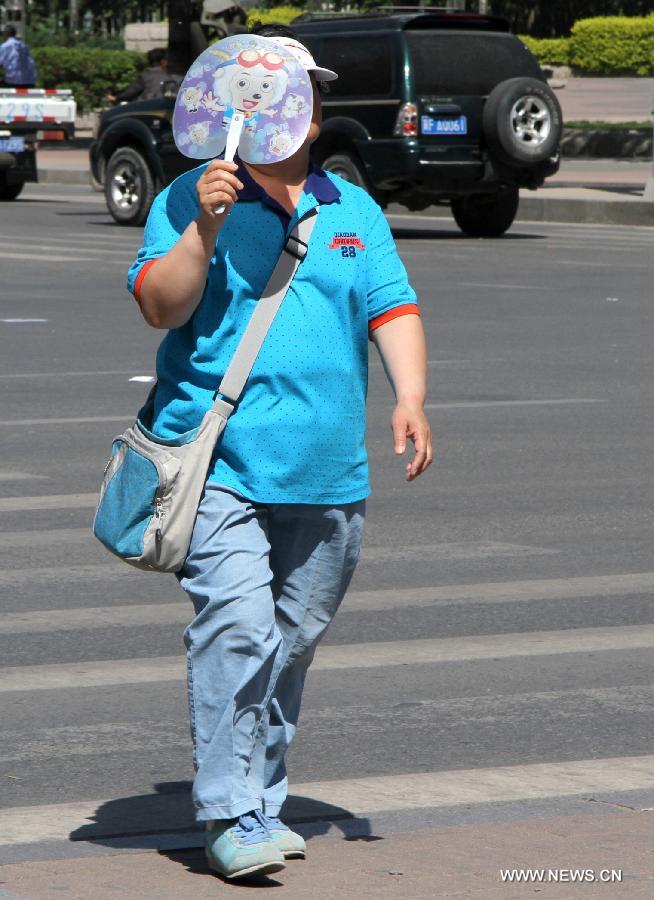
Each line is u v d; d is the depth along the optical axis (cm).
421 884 1148
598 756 1448
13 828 1271
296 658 1225
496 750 1462
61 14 17600
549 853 1208
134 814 1304
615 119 13462
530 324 4269
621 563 2134
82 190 9638
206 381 1188
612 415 3133
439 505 2439
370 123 6506
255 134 1166
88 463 2667
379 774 1398
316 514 1195
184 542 1162
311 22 6719
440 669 1698
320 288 1191
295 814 1299
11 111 8438
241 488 1176
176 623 1852
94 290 4919
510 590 2002
